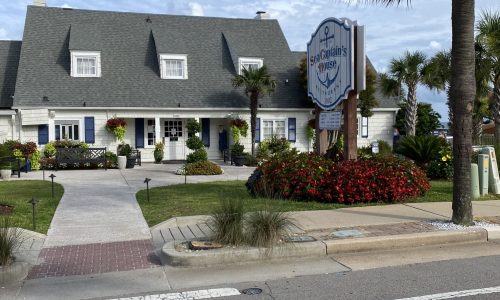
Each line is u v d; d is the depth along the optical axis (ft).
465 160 26.71
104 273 20.47
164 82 83.61
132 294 18.06
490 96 79.46
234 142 83.56
